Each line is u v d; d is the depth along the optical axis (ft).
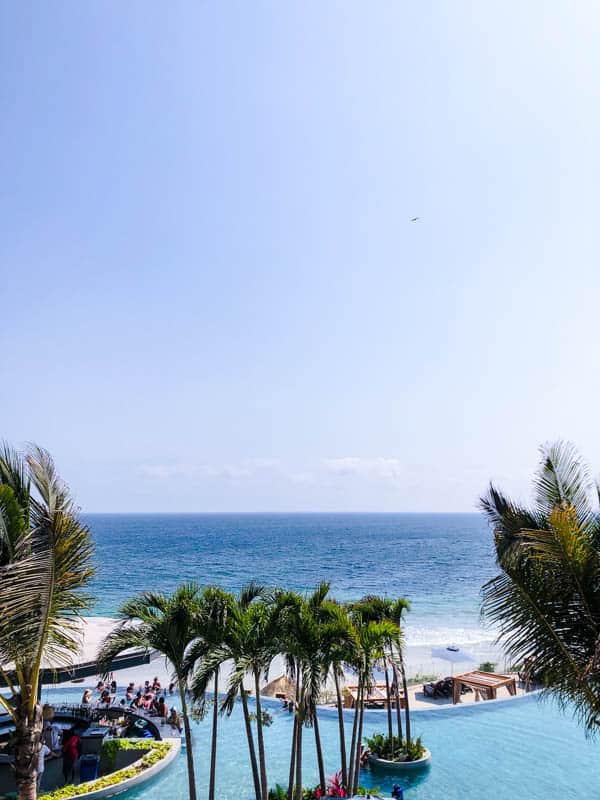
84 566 34.78
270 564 375.04
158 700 79.00
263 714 54.03
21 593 29.53
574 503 33.96
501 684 96.43
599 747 74.79
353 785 53.31
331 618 51.29
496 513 37.04
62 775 58.85
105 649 48.14
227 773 64.75
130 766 60.29
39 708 34.04
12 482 35.88
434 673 125.70
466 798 59.93
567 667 31.48
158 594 51.57
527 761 70.03
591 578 31.01
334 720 86.89
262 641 48.06
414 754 67.97
